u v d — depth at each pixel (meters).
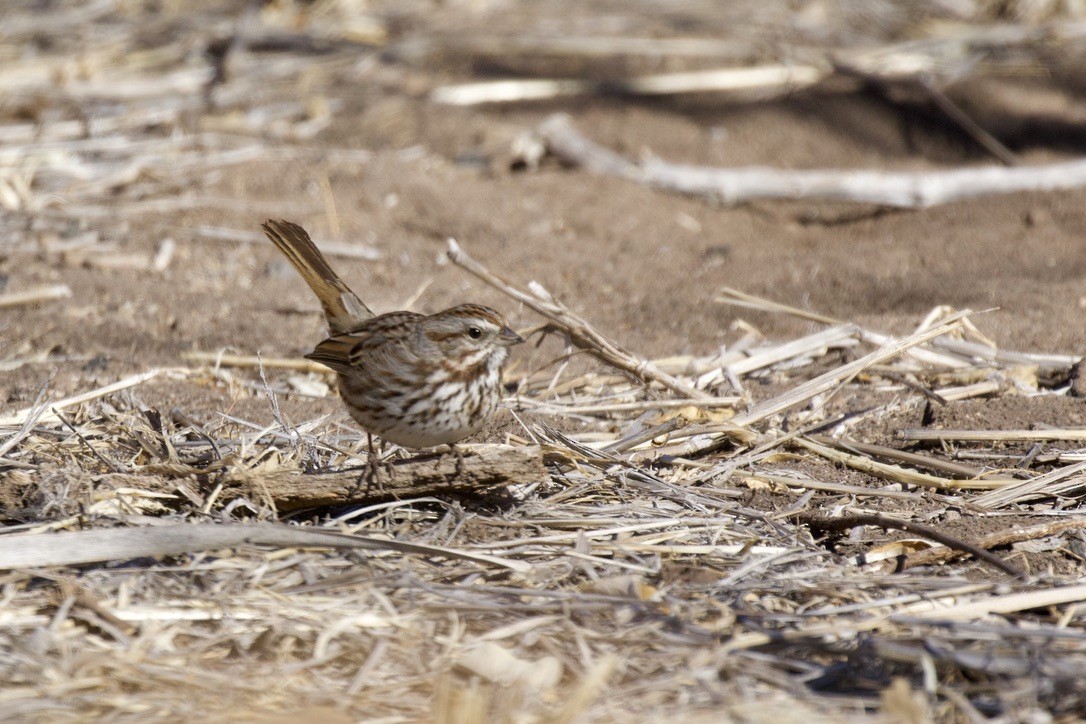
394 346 8.20
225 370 11.52
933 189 16.55
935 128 18.97
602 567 7.58
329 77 20.53
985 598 7.17
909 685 6.12
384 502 8.34
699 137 18.69
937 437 9.66
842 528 8.27
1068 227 15.41
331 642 6.50
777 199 16.94
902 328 12.17
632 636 6.54
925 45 21.41
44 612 6.79
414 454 9.12
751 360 11.03
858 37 22.31
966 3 23.72
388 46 21.58
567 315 10.28
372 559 7.49
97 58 20.05
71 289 13.34
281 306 13.32
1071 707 5.98
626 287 14.11
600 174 17.34
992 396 10.67
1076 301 13.01
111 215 15.37
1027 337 12.07
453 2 24.36
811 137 18.72
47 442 8.81
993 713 5.98
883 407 10.41
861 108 19.39
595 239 15.63
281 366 11.58
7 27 21.09
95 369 11.31
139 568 7.23
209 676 6.15
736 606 7.02
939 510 8.62
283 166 16.98
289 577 7.25
